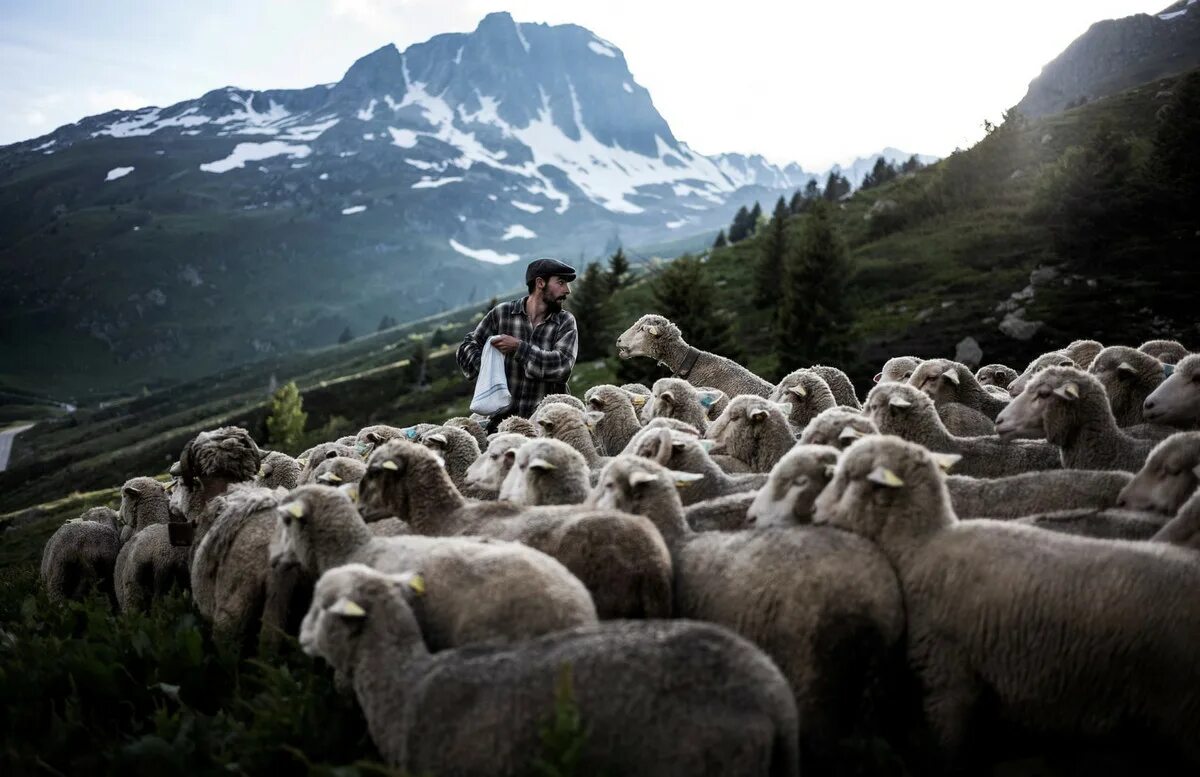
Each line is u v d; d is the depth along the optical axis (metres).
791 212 153.88
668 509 6.78
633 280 100.75
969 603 5.66
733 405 10.43
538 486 8.17
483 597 5.59
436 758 4.82
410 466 7.79
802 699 5.55
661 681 4.57
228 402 196.62
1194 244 60.34
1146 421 10.74
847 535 6.04
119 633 8.16
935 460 6.21
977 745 5.73
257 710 6.39
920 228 86.50
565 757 4.34
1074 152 70.25
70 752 6.45
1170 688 5.19
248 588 8.09
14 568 20.69
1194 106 69.19
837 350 56.31
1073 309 54.69
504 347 12.27
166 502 13.02
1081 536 5.89
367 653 5.39
